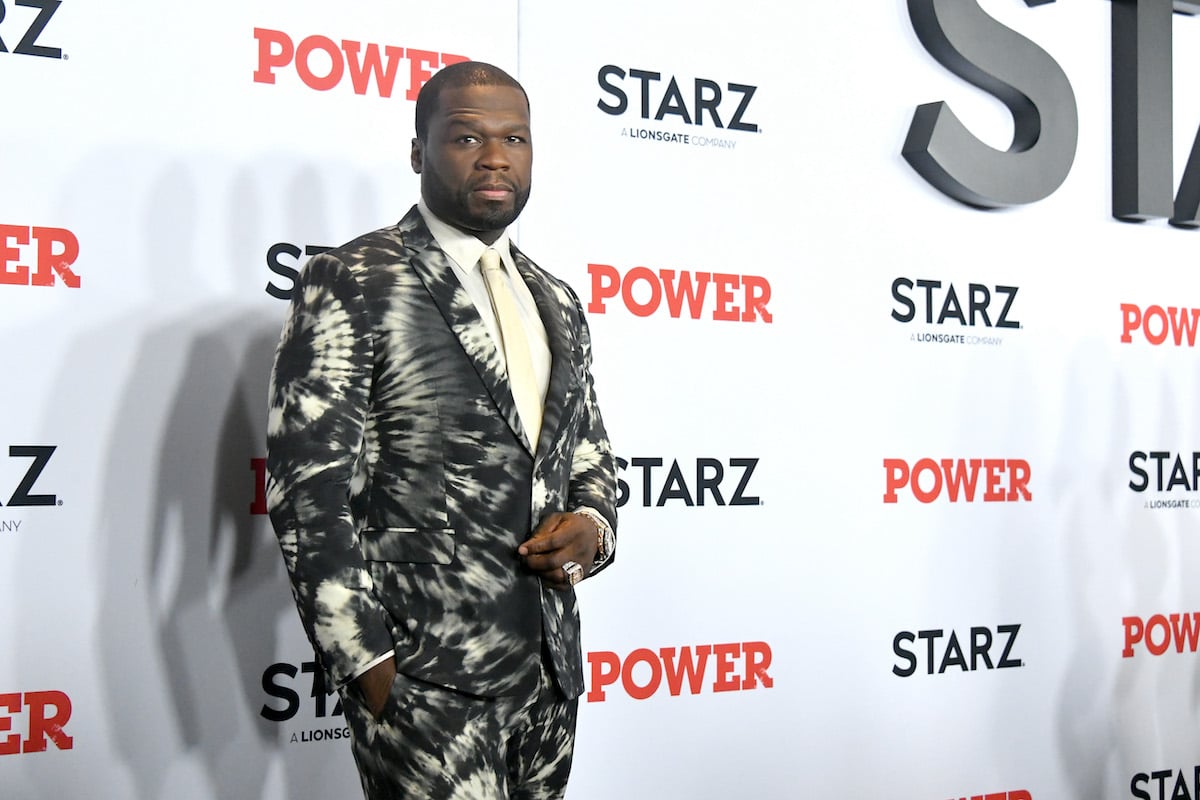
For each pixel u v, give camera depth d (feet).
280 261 7.58
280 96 7.61
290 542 5.34
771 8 9.39
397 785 5.50
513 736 5.89
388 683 5.39
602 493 6.31
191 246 7.31
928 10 9.92
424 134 6.05
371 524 5.63
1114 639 10.89
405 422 5.65
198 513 7.25
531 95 8.46
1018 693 10.33
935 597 9.93
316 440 5.40
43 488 6.88
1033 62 10.38
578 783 8.40
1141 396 11.16
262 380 7.48
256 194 7.52
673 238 8.92
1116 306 11.06
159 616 7.12
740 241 9.18
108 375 7.06
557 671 5.79
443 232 6.03
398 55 8.00
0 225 6.82
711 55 9.12
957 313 10.16
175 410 7.22
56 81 6.98
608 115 8.71
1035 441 10.52
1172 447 11.32
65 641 6.89
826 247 9.55
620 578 8.62
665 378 8.85
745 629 9.07
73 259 7.00
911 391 9.91
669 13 8.96
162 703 7.11
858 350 9.67
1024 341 10.52
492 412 5.72
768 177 9.33
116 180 7.12
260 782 7.36
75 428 6.96
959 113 10.29
